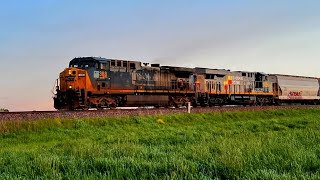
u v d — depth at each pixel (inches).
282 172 301.1
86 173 326.6
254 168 315.3
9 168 351.3
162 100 1326.3
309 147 430.3
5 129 745.0
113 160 358.9
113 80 1170.0
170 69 1384.1
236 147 428.1
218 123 1155.3
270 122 1047.0
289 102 2097.7
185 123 1091.9
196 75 1483.8
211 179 284.0
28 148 600.7
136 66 1255.5
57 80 1129.4
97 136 785.6
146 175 302.2
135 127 926.4
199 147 450.6
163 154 414.0
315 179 265.6
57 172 323.9
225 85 1619.1
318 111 1716.3
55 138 752.3
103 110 973.2
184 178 290.0
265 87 1850.4
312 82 2294.5
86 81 1095.0
